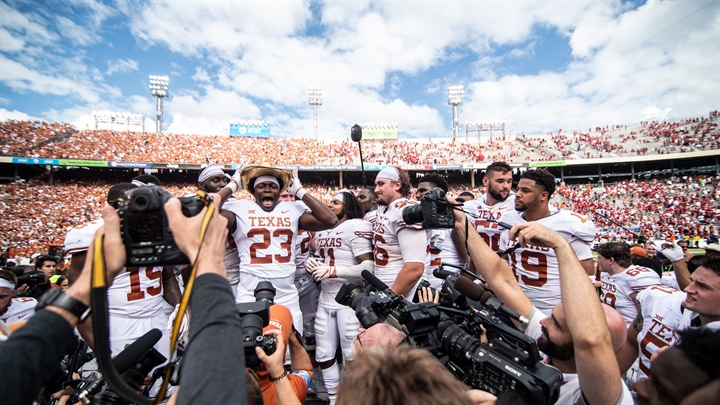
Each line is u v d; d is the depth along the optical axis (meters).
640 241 7.77
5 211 24.23
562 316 1.69
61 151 29.73
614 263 4.27
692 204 27.48
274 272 3.24
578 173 38.28
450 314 2.00
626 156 34.56
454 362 1.56
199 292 0.98
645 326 3.00
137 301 2.96
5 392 0.75
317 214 3.33
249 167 3.35
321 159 36.44
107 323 0.96
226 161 33.56
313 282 4.61
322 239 4.11
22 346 0.82
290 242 3.40
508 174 4.34
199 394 0.83
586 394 1.41
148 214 1.04
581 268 1.52
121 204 1.05
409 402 0.86
